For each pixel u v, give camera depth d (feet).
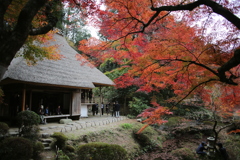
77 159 19.84
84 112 45.83
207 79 13.56
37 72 29.76
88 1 12.96
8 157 15.70
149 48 14.57
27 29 8.72
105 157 18.60
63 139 21.65
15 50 8.38
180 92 17.75
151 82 18.47
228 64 9.77
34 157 18.84
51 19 12.85
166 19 14.38
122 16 13.92
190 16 12.36
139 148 29.22
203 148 25.82
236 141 29.58
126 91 57.72
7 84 32.40
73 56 46.96
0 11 8.09
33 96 36.52
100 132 28.48
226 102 16.34
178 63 14.25
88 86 38.19
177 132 37.09
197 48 12.62
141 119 43.70
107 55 19.63
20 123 20.35
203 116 43.73
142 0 12.64
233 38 10.85
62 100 41.27
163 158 25.81
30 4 8.68
